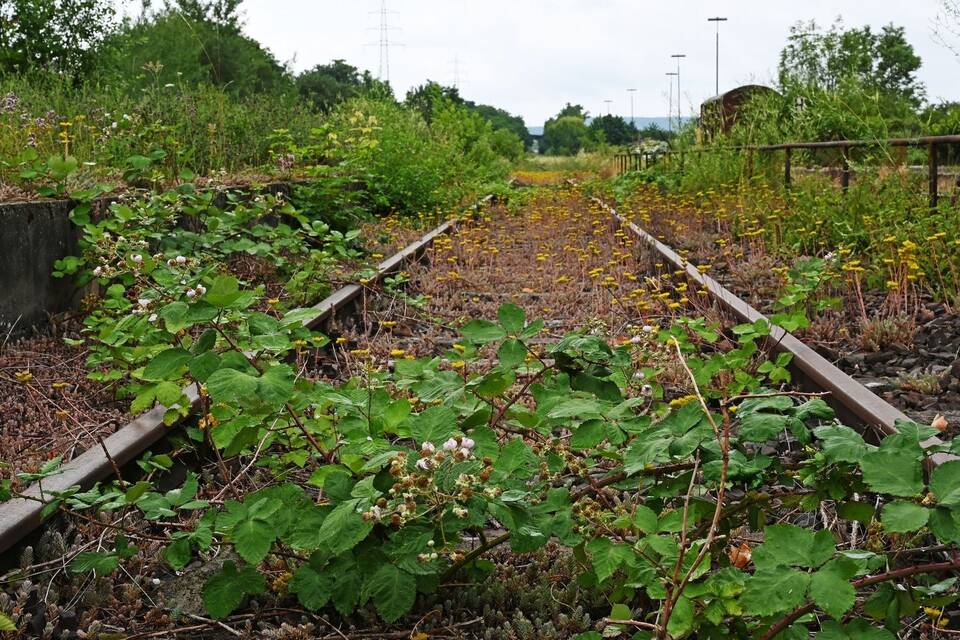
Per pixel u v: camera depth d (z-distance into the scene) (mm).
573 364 3174
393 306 8156
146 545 3367
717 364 3922
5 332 5973
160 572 3273
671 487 2885
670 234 13188
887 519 2088
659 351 3965
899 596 2295
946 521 2047
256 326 2998
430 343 6789
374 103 19969
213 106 13016
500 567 3219
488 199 20766
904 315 6477
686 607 2346
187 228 8258
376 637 2889
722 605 2361
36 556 3252
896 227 8000
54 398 4980
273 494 2842
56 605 2977
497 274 9906
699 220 13656
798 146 12773
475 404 3031
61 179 6895
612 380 3291
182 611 3051
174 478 4113
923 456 2211
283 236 8477
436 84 37156
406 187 16016
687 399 3699
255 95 15844
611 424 2846
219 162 11617
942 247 7621
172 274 3918
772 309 7395
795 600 2057
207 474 4027
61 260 6492
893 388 5230
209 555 3355
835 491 2703
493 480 2703
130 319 3391
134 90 13477
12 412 4754
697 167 17469
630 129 112188
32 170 6801
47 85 12273
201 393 3834
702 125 20250
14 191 6789
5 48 20812
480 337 3074
